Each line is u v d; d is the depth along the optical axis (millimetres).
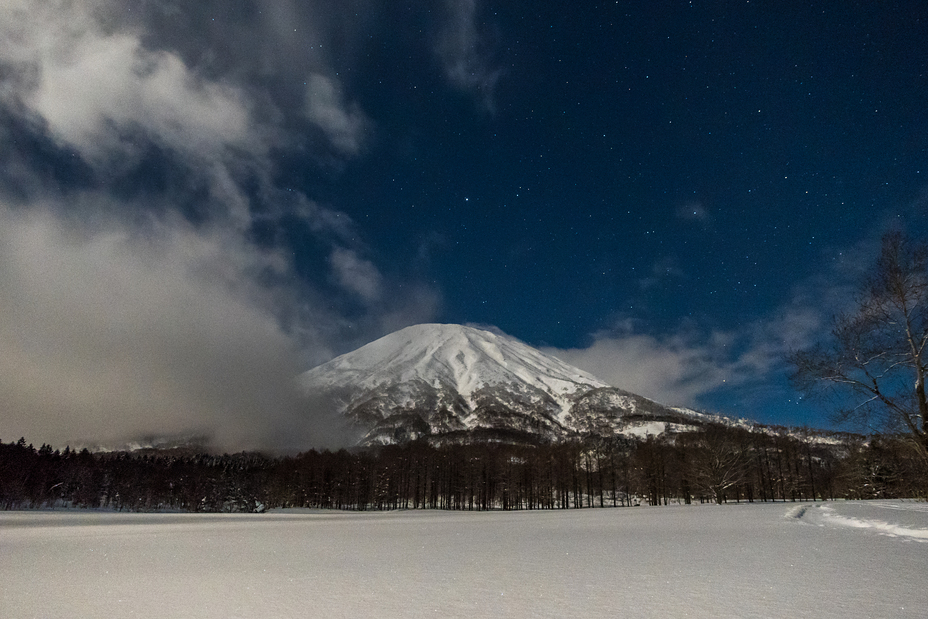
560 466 107875
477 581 9578
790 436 93625
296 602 8055
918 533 14633
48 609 7902
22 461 111312
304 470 124938
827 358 28188
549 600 7699
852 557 10688
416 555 14195
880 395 27047
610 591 8211
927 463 27078
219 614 7379
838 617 6012
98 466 128125
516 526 27422
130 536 25844
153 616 7332
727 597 7402
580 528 23234
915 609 6355
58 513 78188
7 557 15594
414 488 124312
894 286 26656
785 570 9422
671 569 10133
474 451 127125
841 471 74312
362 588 9164
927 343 26047
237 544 19703
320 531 27969
